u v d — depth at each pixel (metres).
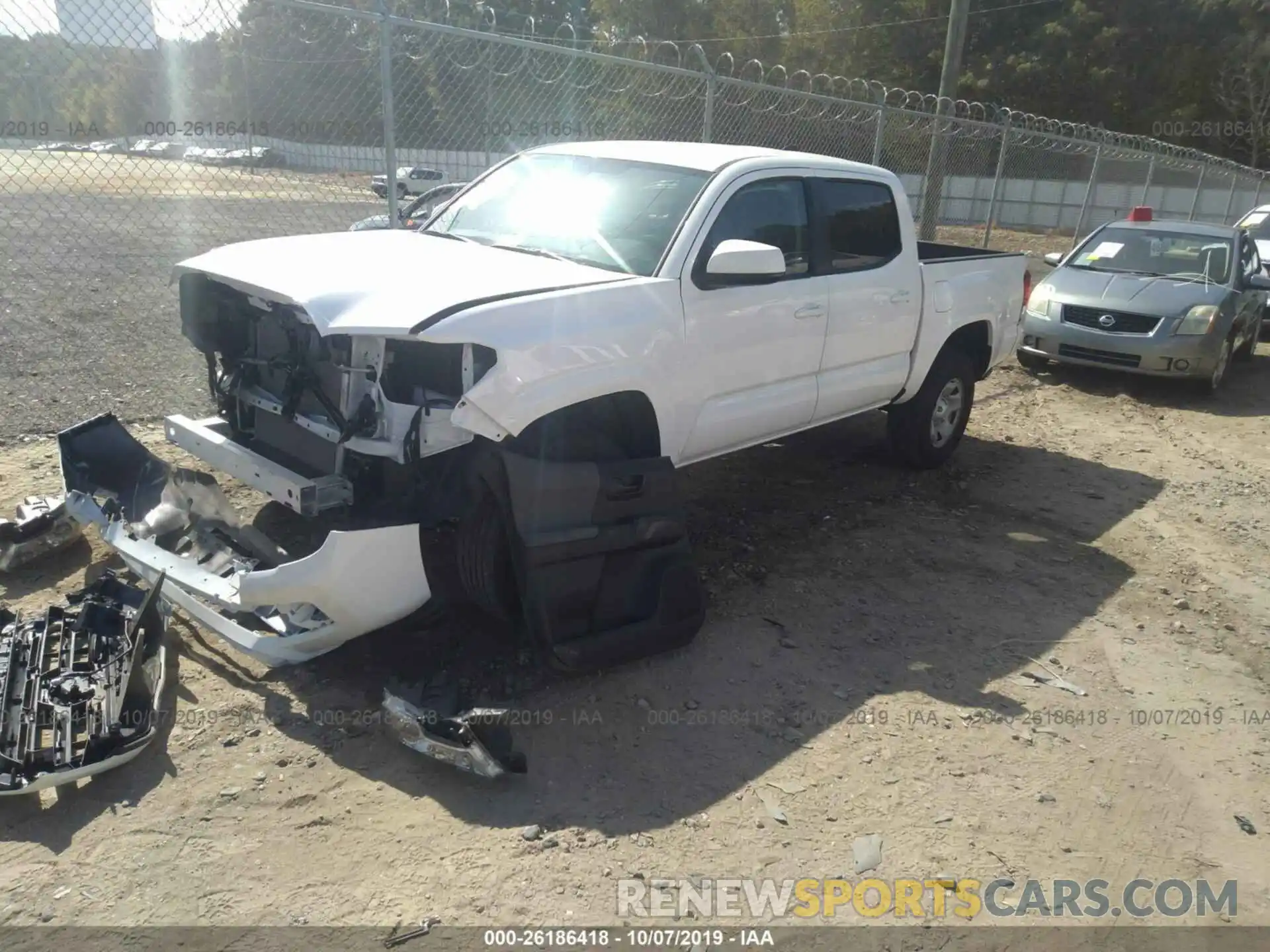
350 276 3.88
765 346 4.79
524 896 2.84
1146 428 8.49
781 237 4.94
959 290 6.29
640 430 4.29
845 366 5.51
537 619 3.64
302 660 3.70
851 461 6.97
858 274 5.39
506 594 3.91
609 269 4.38
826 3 39.50
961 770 3.58
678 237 4.40
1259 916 2.98
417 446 3.61
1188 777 3.64
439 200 7.48
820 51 40.03
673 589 4.01
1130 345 9.43
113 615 3.78
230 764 3.30
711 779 3.41
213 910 2.72
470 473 3.72
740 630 4.44
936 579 5.14
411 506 3.74
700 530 5.57
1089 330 9.65
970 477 6.85
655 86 9.06
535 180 5.17
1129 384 10.06
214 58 6.75
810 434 7.57
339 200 7.62
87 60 6.26
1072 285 10.08
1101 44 37.91
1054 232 27.28
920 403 6.45
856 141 12.74
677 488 3.99
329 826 3.06
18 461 5.53
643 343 4.07
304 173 7.34
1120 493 6.77
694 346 4.36
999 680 4.21
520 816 3.17
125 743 3.27
